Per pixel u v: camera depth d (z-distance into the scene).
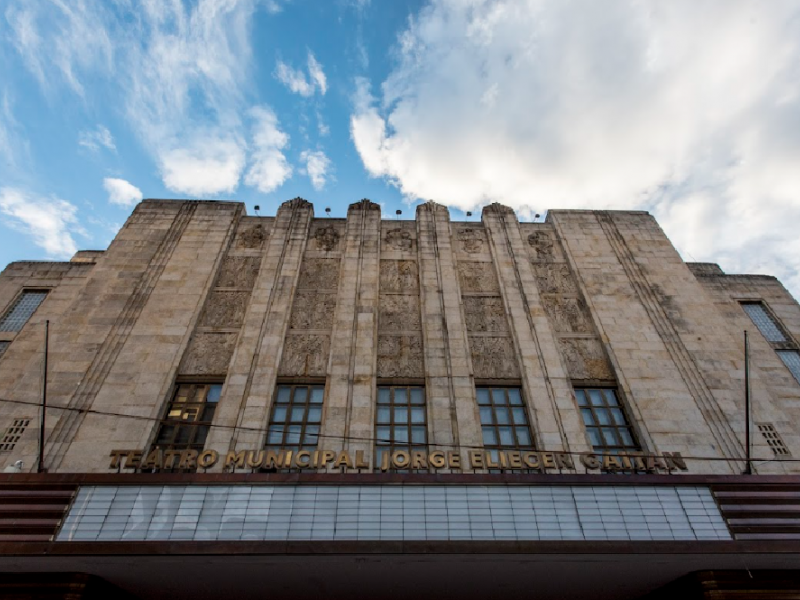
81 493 9.88
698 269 20.81
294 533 9.53
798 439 12.97
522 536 9.70
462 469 11.82
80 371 13.46
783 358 17.20
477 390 14.01
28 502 9.71
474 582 10.55
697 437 12.84
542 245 18.36
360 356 14.19
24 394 12.88
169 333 14.58
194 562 9.41
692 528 10.08
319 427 12.87
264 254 17.25
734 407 13.54
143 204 18.70
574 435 12.73
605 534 9.85
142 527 9.47
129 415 12.54
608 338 15.20
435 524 9.78
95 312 14.90
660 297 16.48
